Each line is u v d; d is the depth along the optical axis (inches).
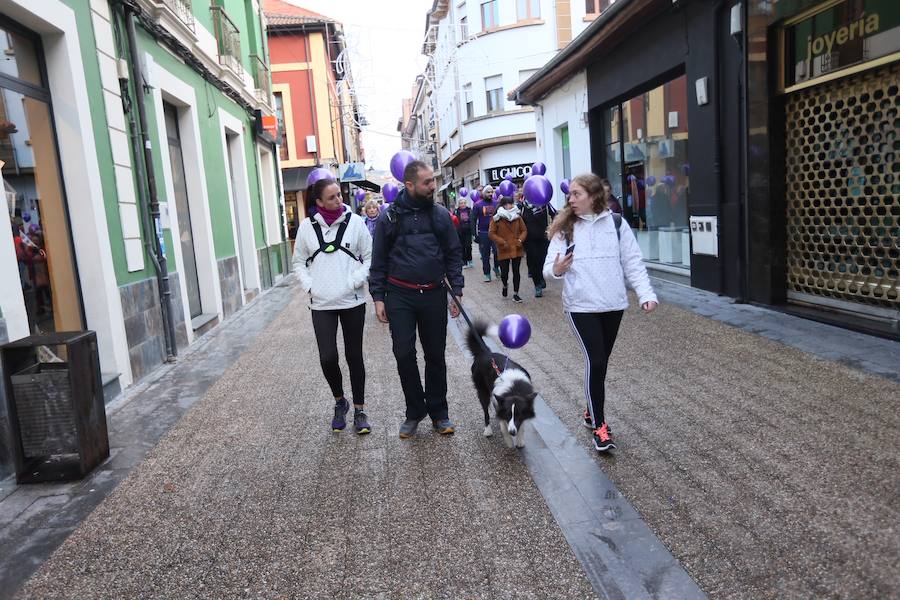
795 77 275.9
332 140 965.8
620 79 450.9
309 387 230.7
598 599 101.5
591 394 156.9
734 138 313.9
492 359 170.4
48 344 157.8
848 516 118.5
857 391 180.2
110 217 243.8
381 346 289.6
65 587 113.8
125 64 267.0
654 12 376.2
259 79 582.9
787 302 293.6
